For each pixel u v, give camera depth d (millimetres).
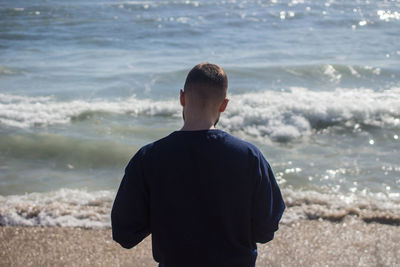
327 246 3477
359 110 7125
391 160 5480
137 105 7918
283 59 12000
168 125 7078
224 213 1352
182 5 22734
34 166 5531
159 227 1386
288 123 6902
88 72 10531
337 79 9594
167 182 1352
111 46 14336
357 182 4844
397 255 3309
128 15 20109
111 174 5344
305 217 3982
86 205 4391
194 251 1364
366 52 12828
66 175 5289
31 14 20016
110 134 6602
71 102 8109
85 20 18828
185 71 10375
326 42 14617
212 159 1344
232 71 10273
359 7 21203
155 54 13047
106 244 3613
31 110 7527
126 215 1400
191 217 1354
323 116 7004
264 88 8969
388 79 9477
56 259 3385
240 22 18672
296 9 21219
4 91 8828
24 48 13875
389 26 17297
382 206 4203
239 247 1396
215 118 1464
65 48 13945
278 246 3498
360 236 3619
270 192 1411
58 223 3967
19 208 4207
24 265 3305
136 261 3348
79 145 6066
